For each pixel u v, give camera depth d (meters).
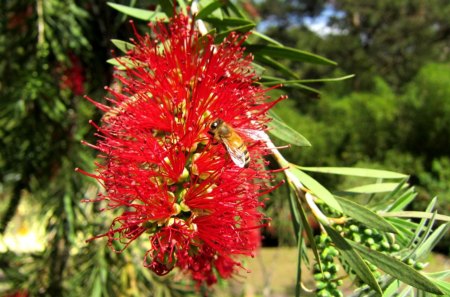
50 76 0.21
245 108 0.10
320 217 0.10
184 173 0.09
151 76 0.10
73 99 0.23
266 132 0.11
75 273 0.22
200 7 0.11
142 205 0.09
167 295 0.21
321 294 0.10
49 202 0.22
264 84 0.12
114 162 0.09
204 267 0.11
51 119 0.23
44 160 0.23
